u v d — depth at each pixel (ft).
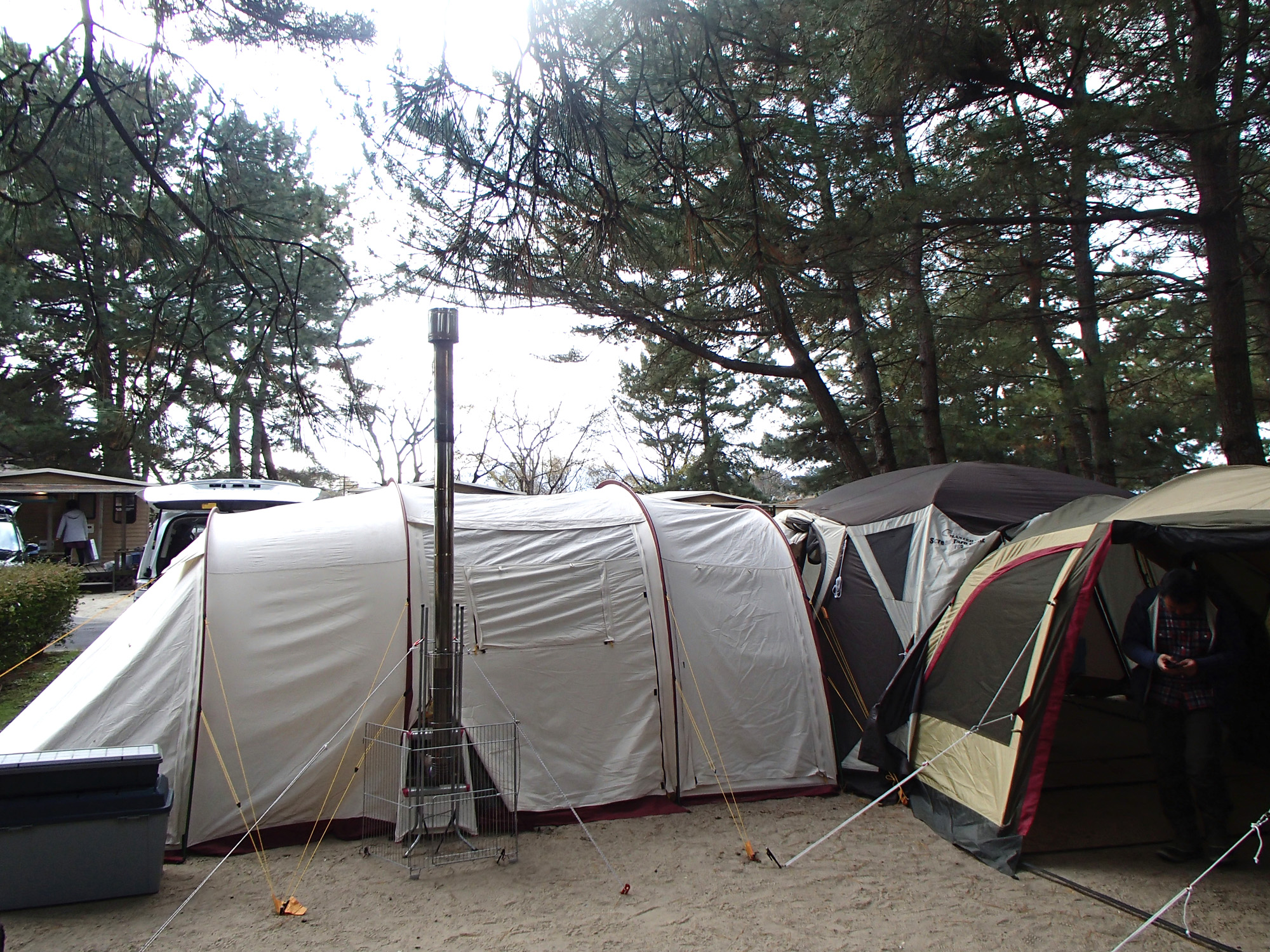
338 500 22.58
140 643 18.37
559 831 18.78
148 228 16.92
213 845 17.49
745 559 23.35
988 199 24.90
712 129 16.83
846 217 24.66
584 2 14.58
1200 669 16.21
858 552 24.97
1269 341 38.37
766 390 82.79
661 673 20.85
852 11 21.35
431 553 20.51
